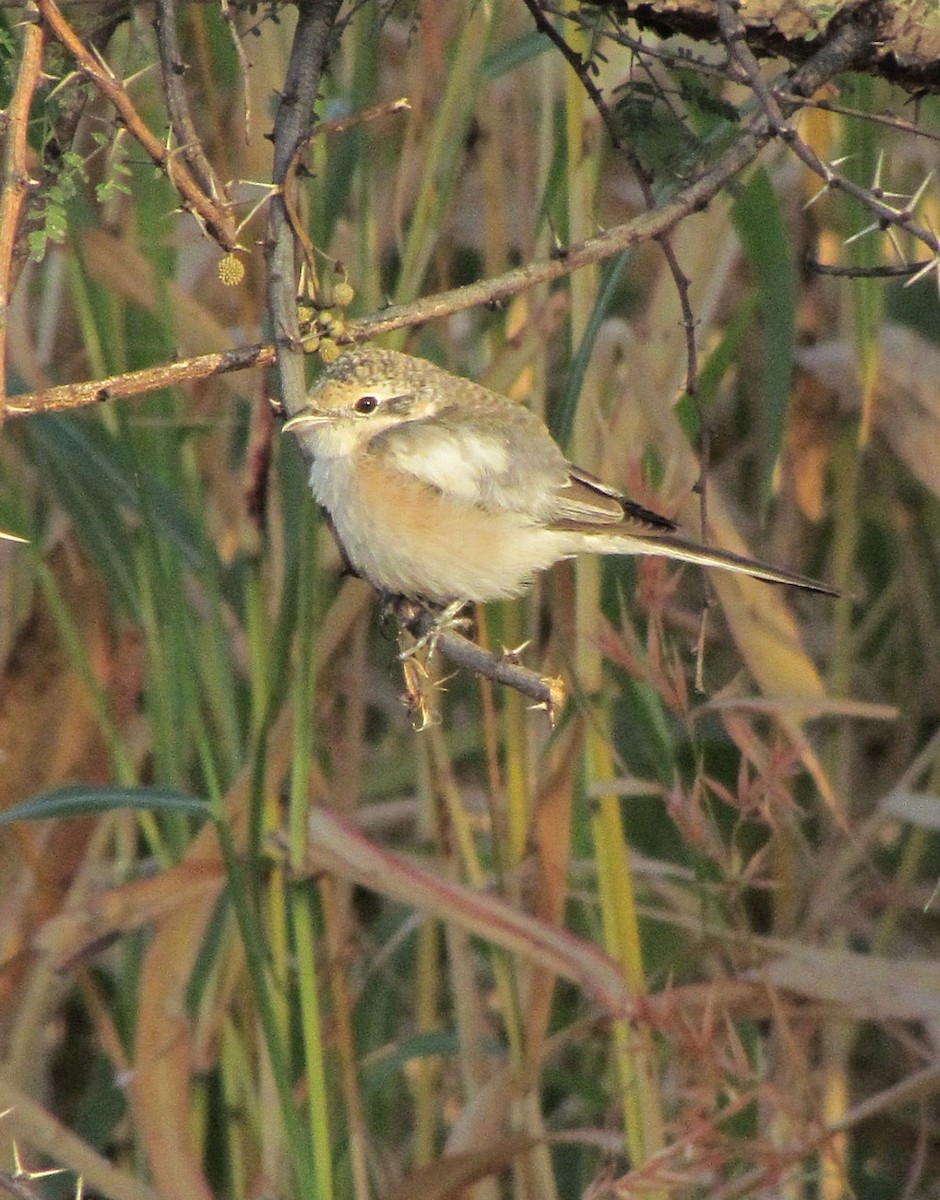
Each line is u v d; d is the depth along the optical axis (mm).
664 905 10430
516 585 7664
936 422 9578
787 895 9969
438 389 7633
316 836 8438
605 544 7664
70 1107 10922
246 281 9203
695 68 5930
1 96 6465
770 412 8188
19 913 9578
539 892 8727
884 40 6422
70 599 9914
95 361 8430
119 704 9953
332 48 6234
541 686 5672
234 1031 8891
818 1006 8930
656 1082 8367
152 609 8500
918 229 5324
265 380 7863
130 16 6496
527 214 9227
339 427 7430
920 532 12062
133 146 8570
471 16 7598
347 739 9859
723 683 11078
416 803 10641
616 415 8672
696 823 8328
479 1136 8680
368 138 7863
